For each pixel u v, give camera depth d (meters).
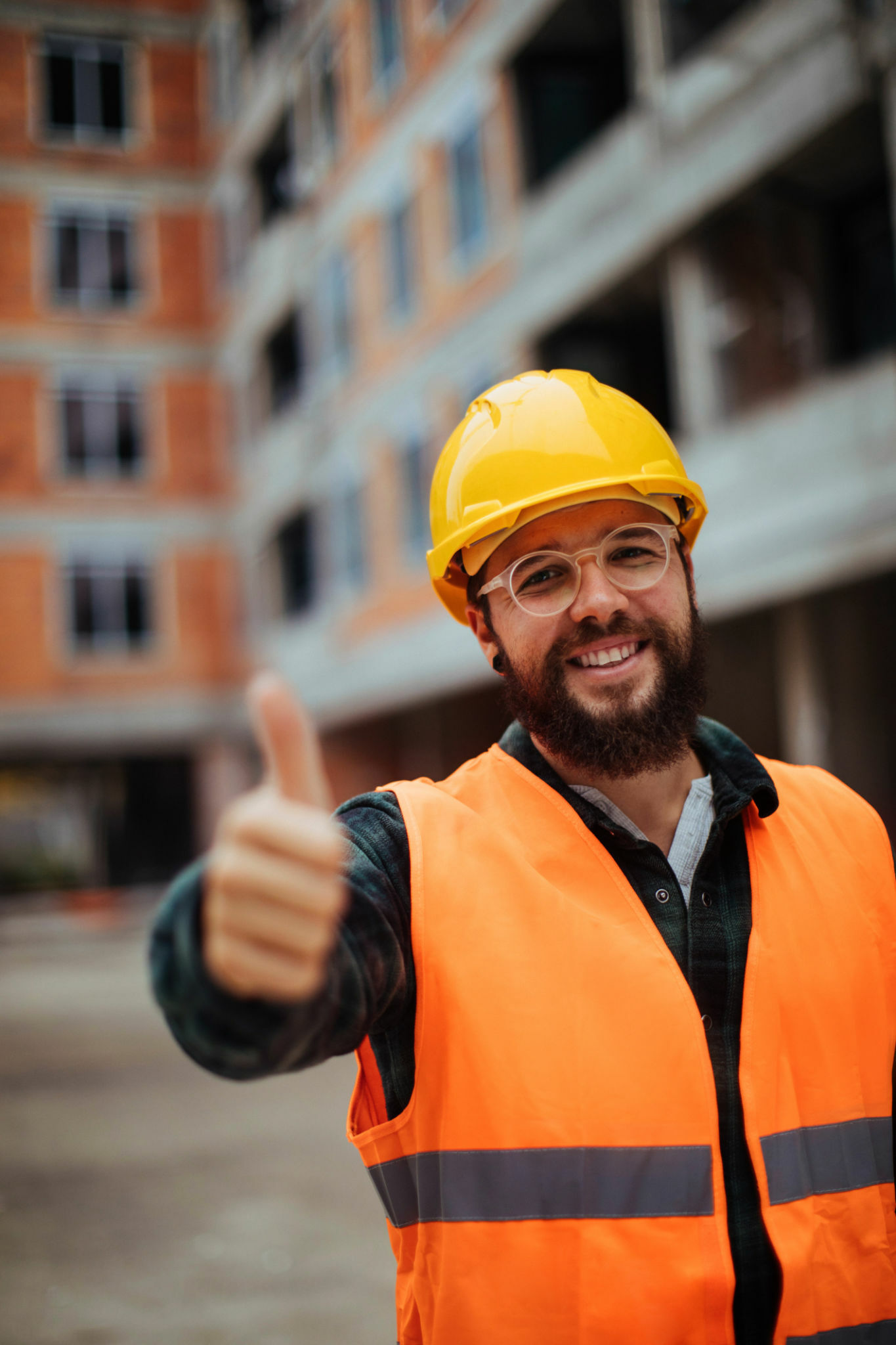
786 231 10.12
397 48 16.33
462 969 1.31
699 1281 1.26
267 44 20.80
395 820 1.41
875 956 1.47
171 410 23.70
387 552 17.03
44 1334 3.76
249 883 0.83
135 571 23.39
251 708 0.86
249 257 22.08
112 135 23.66
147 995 12.28
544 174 13.67
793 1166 1.33
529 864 1.39
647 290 12.30
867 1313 1.35
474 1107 1.29
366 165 17.39
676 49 10.90
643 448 1.57
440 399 15.55
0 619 22.58
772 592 9.54
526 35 13.25
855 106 8.67
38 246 23.12
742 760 1.50
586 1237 1.26
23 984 13.76
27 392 22.92
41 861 24.69
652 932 1.36
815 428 9.07
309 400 19.59
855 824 1.57
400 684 16.70
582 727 1.45
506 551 1.54
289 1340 3.69
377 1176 1.36
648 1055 1.30
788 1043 1.38
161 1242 4.60
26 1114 6.96
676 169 10.66
